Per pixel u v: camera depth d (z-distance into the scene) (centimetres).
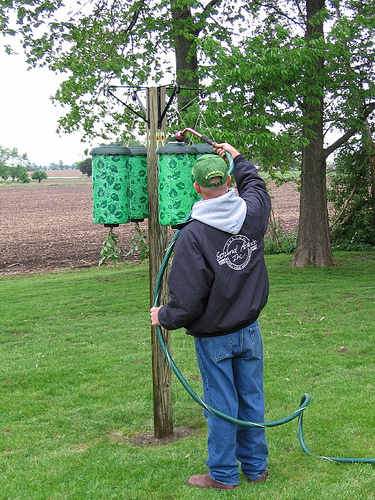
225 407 282
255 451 298
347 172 1532
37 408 461
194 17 1018
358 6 1127
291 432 370
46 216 3400
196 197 341
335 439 356
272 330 680
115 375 541
